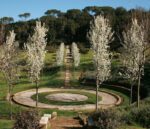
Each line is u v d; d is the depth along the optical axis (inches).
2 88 1379.2
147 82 1258.0
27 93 1274.6
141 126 443.5
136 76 852.0
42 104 998.4
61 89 1422.2
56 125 490.0
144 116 463.2
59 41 4670.3
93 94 1243.8
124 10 4566.9
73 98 1130.0
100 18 783.7
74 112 812.0
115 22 3075.8
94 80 1593.3
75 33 4918.8
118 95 1216.8
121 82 1413.6
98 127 390.3
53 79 1729.8
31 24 4527.6
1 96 1156.5
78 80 1660.9
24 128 382.6
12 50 783.7
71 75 1847.9
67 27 5032.0
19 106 893.8
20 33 4057.6
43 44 804.0
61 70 2098.9
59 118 605.3
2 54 743.7
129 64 828.0
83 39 4630.9
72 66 2284.7
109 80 1493.6
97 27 775.7
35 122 393.1
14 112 790.5
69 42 4719.5
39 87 1493.6
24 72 1855.3
